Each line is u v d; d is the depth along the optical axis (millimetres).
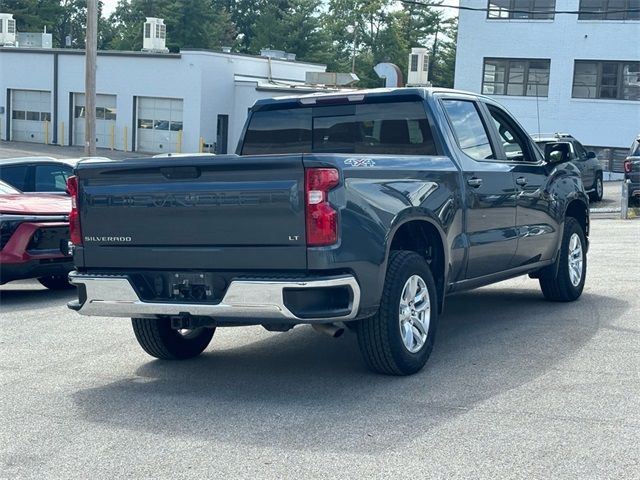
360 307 6305
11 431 5844
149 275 6652
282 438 5590
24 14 80312
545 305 9812
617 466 5023
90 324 9406
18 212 10672
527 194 8703
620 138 43312
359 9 81688
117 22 97938
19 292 11898
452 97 8055
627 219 22375
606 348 7777
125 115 50125
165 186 6457
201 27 83250
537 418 5887
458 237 7527
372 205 6422
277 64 52750
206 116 48375
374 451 5312
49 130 52656
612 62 43031
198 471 5055
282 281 6059
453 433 5613
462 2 44969
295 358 7797
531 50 44125
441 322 9000
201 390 6781
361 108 8016
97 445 5539
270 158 6094
